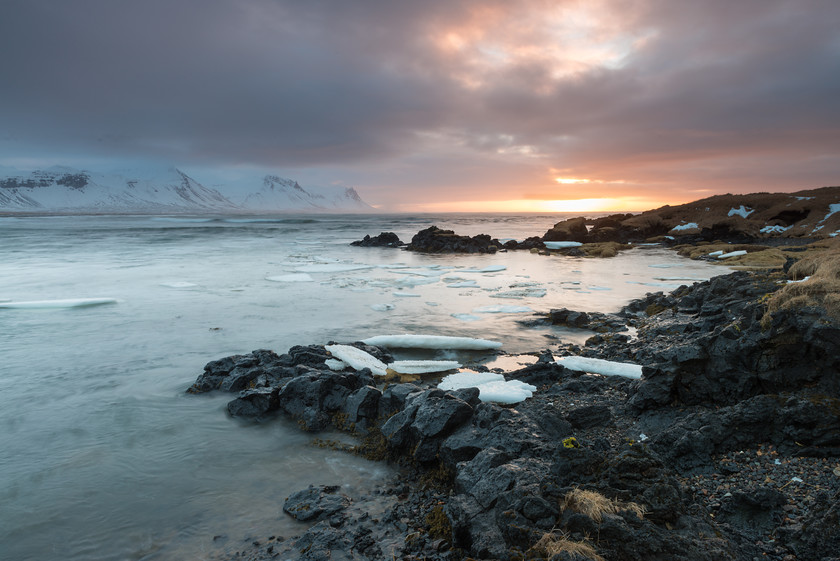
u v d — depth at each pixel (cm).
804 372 1137
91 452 1316
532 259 6631
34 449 1333
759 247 6419
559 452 831
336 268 5281
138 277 4544
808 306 1172
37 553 924
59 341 2402
